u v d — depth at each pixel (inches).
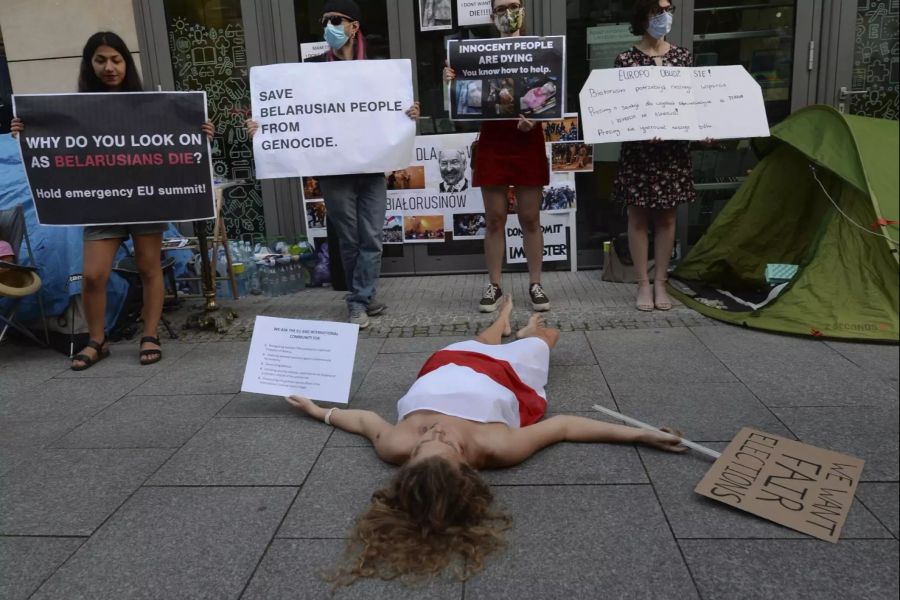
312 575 88.5
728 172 237.3
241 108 243.0
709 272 217.6
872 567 85.4
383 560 89.3
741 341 168.6
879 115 226.7
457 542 90.0
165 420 137.8
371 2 230.7
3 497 110.1
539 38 176.7
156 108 168.4
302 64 180.5
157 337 176.6
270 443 125.6
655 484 106.3
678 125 181.0
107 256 171.2
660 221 192.4
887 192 165.2
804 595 81.2
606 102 182.5
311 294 232.7
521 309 201.3
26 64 239.0
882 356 154.5
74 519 103.3
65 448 126.8
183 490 110.4
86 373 167.0
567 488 106.2
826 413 127.6
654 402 136.0
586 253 243.8
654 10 177.8
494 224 195.5
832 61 222.5
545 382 137.7
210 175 172.2
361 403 142.4
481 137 189.9
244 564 91.3
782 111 230.4
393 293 225.0
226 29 237.0
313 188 239.8
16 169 199.9
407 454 109.8
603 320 188.4
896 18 219.5
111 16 235.6
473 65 178.4
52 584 88.7
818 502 98.3
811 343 164.9
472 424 110.3
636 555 89.7
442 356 129.3
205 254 194.9
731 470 106.9
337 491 108.3
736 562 87.4
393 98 181.6
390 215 240.5
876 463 109.0
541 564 88.6
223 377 161.0
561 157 233.0
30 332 185.3
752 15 223.6
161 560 92.8
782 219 212.1
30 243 183.6
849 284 169.8
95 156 167.2
